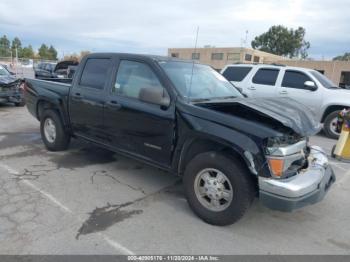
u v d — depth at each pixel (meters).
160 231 3.31
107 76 4.59
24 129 7.76
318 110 8.72
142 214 3.65
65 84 5.52
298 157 3.36
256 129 3.11
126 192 4.22
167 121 3.75
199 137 3.44
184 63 4.48
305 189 3.05
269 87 9.36
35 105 5.97
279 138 3.06
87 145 6.30
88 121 4.88
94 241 3.07
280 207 3.03
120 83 4.40
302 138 3.47
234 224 3.54
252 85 9.63
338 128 7.57
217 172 3.37
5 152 5.74
